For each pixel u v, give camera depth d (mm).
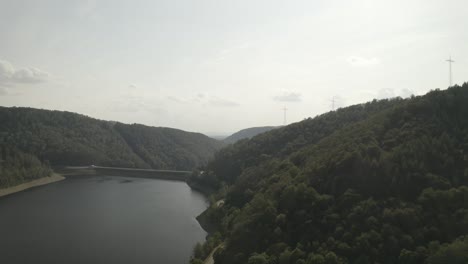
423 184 91812
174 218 178125
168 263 116188
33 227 157000
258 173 172375
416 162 96750
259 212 109812
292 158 157125
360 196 95000
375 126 126688
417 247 75875
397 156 101000
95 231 152250
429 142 102688
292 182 118000
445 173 93750
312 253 83812
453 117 112312
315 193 103500
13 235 144500
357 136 127375
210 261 110250
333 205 96875
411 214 82938
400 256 74938
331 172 109062
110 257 120625
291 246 92188
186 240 141250
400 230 81125
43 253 123375
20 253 122938
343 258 79562
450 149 99062
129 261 117312
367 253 78688
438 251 70188
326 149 138000
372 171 100125
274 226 100625
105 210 193875
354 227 86125
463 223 77938
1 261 115312
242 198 159625
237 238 106562
